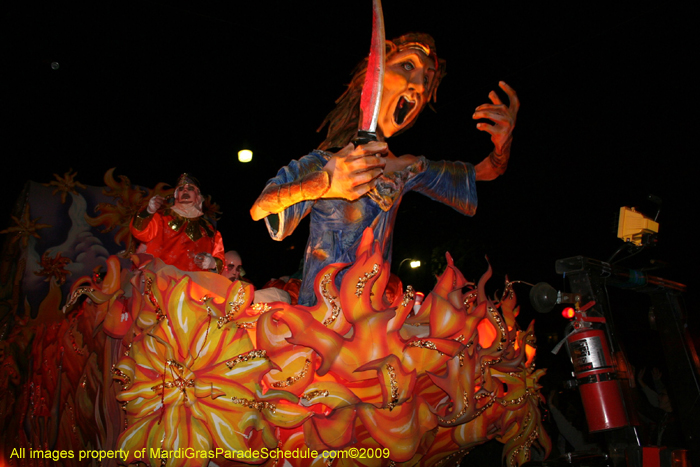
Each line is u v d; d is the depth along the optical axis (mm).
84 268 4414
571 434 4199
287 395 1684
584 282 2480
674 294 2904
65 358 2910
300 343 1715
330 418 1712
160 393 1672
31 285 4180
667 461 2205
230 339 1729
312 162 2074
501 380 2215
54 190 4441
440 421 1873
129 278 2064
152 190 4770
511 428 2285
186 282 1765
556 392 5012
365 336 1763
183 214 3129
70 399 2742
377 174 1726
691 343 2832
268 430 1679
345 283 1785
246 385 1688
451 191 2555
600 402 2252
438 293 1967
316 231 2215
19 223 4258
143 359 1702
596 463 2516
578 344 2338
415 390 1944
